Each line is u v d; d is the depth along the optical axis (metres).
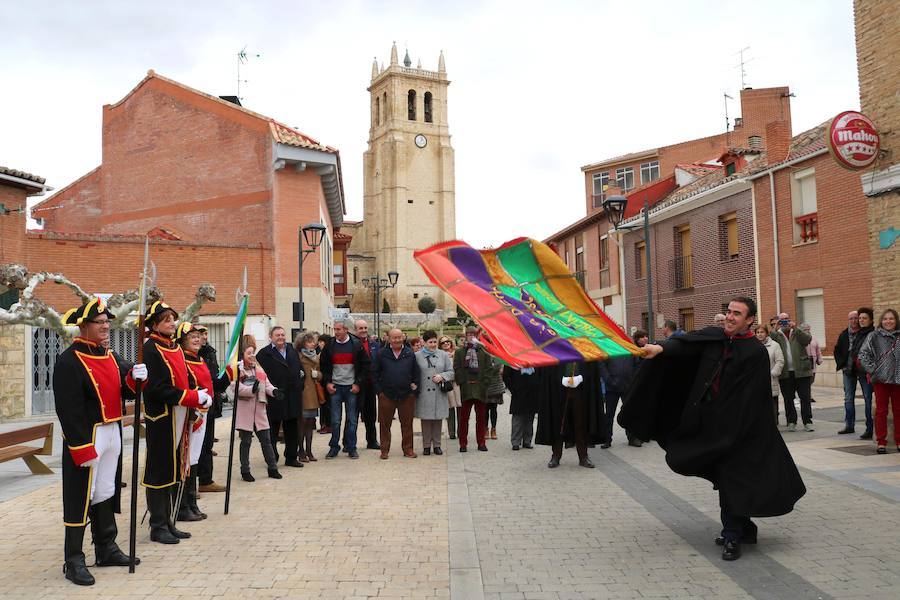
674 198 27.17
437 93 91.62
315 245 19.05
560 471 9.26
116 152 28.02
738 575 4.96
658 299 28.20
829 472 8.20
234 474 9.44
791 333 12.05
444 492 7.98
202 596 4.73
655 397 5.75
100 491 5.34
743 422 5.33
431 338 10.98
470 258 5.90
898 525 6.03
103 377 5.33
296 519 6.82
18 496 8.05
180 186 25.55
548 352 5.18
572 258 37.66
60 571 5.33
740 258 22.56
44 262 18.53
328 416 14.02
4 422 16.30
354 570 5.23
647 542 5.85
